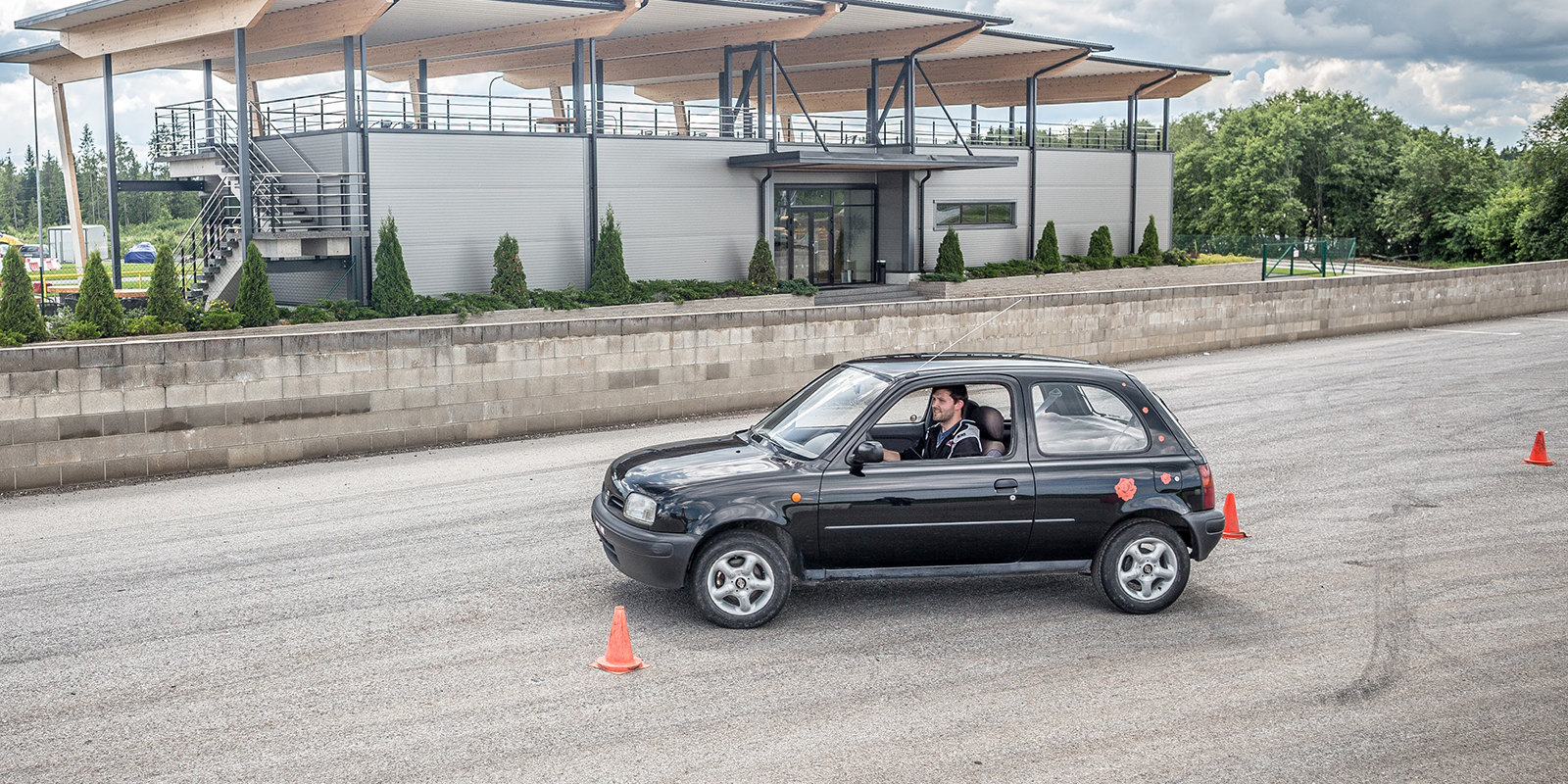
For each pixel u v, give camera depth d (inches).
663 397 653.9
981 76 1630.2
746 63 1566.2
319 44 1254.3
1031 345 848.9
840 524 305.3
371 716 246.4
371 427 557.0
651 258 1222.3
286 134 1074.7
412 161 1043.3
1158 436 322.7
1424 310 1165.7
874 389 323.9
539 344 604.4
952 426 323.9
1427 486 485.1
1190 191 3240.7
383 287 1002.1
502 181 1102.4
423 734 237.6
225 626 303.6
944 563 314.0
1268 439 588.1
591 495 463.2
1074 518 314.0
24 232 5964.6
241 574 350.9
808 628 306.7
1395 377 810.8
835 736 239.0
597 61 1498.5
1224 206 3031.5
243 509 439.5
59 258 2522.1
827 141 1460.4
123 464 491.8
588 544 388.2
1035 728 244.1
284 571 354.6
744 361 684.1
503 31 1208.2
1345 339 1068.5
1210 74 1710.1
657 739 236.5
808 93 1955.0
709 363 668.7
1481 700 260.2
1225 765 226.8
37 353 468.1
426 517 425.4
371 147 1018.7
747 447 328.2
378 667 275.3
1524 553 382.9
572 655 285.0
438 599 328.2
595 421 629.6
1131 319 918.4
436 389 573.9
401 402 564.1
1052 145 1689.2
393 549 381.1
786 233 1373.0
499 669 274.7
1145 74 1702.8
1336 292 1077.8
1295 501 459.5
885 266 1465.3
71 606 320.2
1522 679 272.4
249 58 1337.4
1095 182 1673.2
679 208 1239.5
